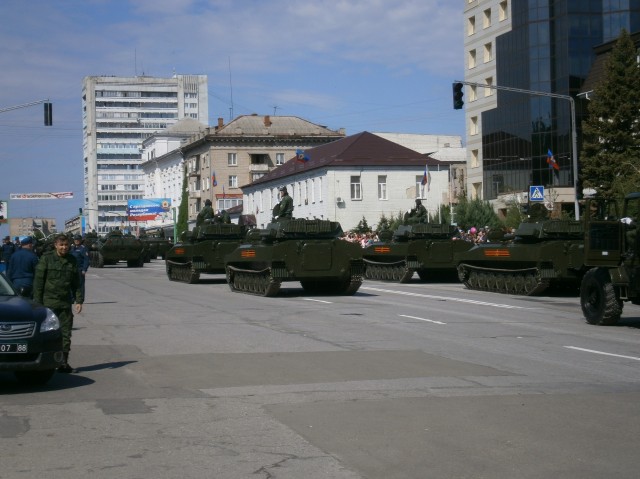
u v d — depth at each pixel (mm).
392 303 23453
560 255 25172
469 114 74000
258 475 6465
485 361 12445
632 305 23000
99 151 179250
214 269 35344
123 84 180625
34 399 9656
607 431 7895
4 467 6727
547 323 18000
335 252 26094
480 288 29000
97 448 7332
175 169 112438
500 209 66250
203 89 185250
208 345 14500
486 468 6648
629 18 60625
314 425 8180
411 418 8477
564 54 61469
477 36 72688
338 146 73812
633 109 40719
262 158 96562
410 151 71688
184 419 8500
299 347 14148
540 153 63062
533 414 8648
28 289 11555
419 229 33062
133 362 12562
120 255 57000
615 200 17453
